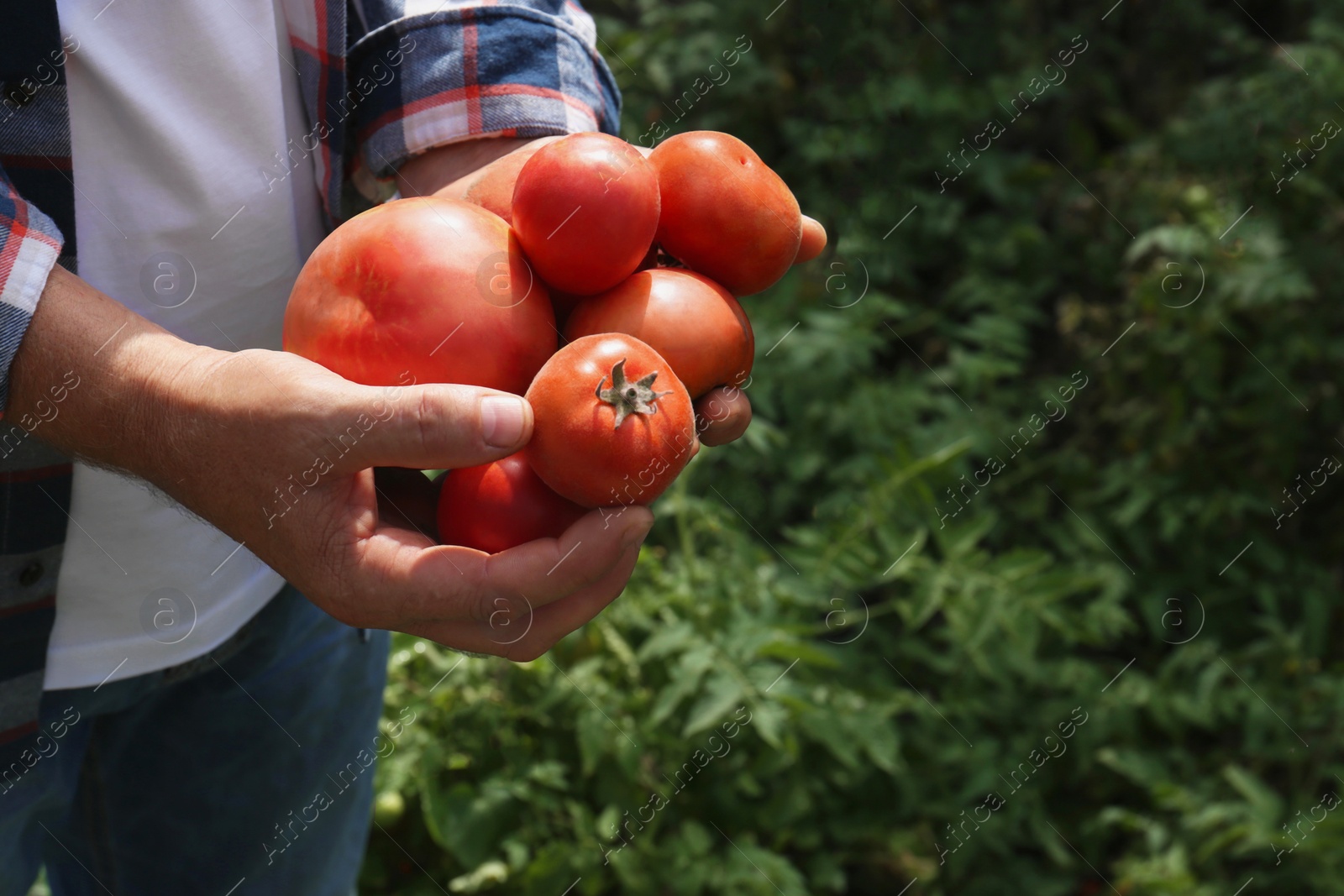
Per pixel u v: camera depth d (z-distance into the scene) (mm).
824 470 2926
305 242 1250
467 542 1005
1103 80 3723
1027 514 2990
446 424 888
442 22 1161
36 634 1184
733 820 2346
